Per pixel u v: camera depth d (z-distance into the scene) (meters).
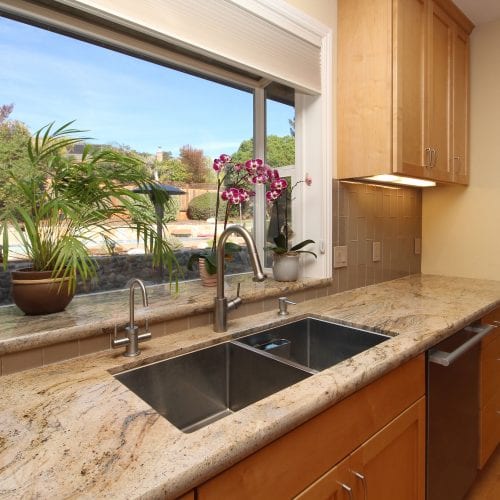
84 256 1.04
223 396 1.21
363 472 0.92
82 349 1.02
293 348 1.43
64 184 1.12
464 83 2.15
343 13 1.76
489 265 2.23
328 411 0.82
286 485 0.72
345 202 1.88
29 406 0.74
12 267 1.23
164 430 0.65
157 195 1.32
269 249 1.76
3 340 0.89
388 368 0.96
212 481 0.60
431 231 2.46
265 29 1.46
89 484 0.51
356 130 1.73
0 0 1.15
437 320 1.35
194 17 1.23
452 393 1.35
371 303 1.65
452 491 1.37
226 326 1.25
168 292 1.47
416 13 1.70
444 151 1.96
